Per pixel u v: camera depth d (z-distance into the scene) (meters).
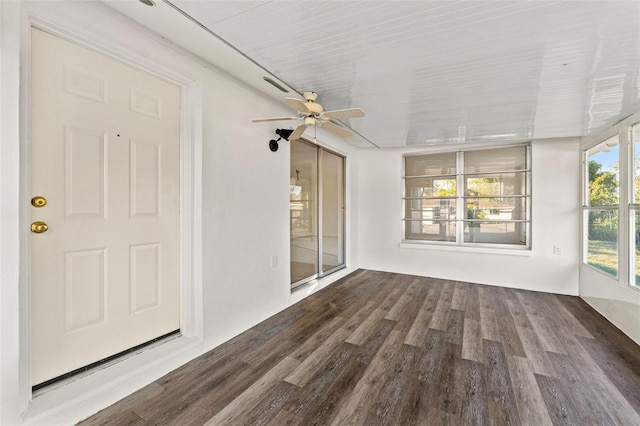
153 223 2.08
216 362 2.21
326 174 4.51
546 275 4.06
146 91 2.01
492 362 2.23
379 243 5.29
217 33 1.79
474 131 3.73
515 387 1.92
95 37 1.65
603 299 3.19
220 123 2.46
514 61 1.95
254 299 2.88
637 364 2.21
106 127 1.79
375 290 4.11
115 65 1.82
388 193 5.20
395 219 5.16
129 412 1.67
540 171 4.09
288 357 2.29
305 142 3.91
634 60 1.88
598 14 1.43
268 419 1.63
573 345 2.51
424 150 4.91
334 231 4.79
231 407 1.72
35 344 1.51
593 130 3.42
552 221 4.03
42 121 1.51
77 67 1.65
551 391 1.88
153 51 1.94
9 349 1.34
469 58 1.94
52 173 1.56
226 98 2.51
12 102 1.33
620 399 1.81
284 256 3.35
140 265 2.00
